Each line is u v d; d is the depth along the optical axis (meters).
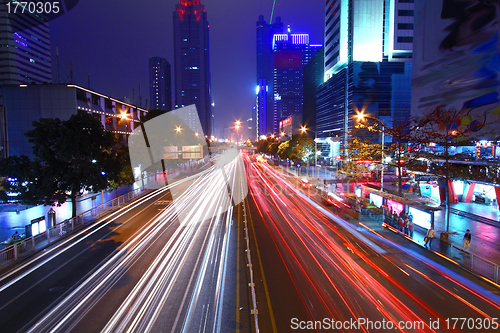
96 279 14.56
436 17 37.19
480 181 26.78
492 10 29.53
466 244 17.64
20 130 43.16
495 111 28.88
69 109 43.94
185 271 15.31
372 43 68.88
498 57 28.81
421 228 22.66
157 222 25.89
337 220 26.00
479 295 12.90
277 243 19.75
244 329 10.44
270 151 106.50
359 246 19.09
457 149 32.38
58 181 23.73
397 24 68.06
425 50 39.59
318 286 13.64
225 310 11.65
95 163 25.70
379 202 28.05
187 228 23.67
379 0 68.38
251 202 34.84
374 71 68.94
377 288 13.46
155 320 10.94
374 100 69.12
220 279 14.36
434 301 12.41
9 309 11.97
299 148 66.44
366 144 28.89
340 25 76.25
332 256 17.39
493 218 25.55
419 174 30.89
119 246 19.55
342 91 75.75
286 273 15.02
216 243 19.81
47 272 15.55
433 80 37.88
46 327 10.68
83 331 10.37
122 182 36.06
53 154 23.91
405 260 16.77
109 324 10.73
